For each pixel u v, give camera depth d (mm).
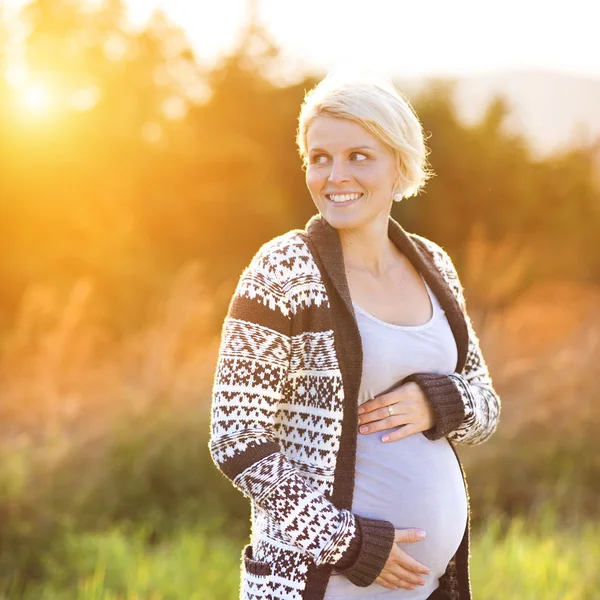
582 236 17719
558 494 5762
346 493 1972
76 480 5328
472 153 17453
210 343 7078
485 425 2271
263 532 1990
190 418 5766
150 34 14414
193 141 14609
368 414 2066
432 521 2098
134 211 13508
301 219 15508
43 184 12445
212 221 14094
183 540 4812
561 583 4145
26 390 6605
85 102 13930
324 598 1975
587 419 6328
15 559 4496
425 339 2150
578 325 7859
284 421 2018
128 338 9570
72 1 13523
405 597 2080
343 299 1985
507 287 8094
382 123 2037
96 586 3875
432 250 2422
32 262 11703
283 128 15641
